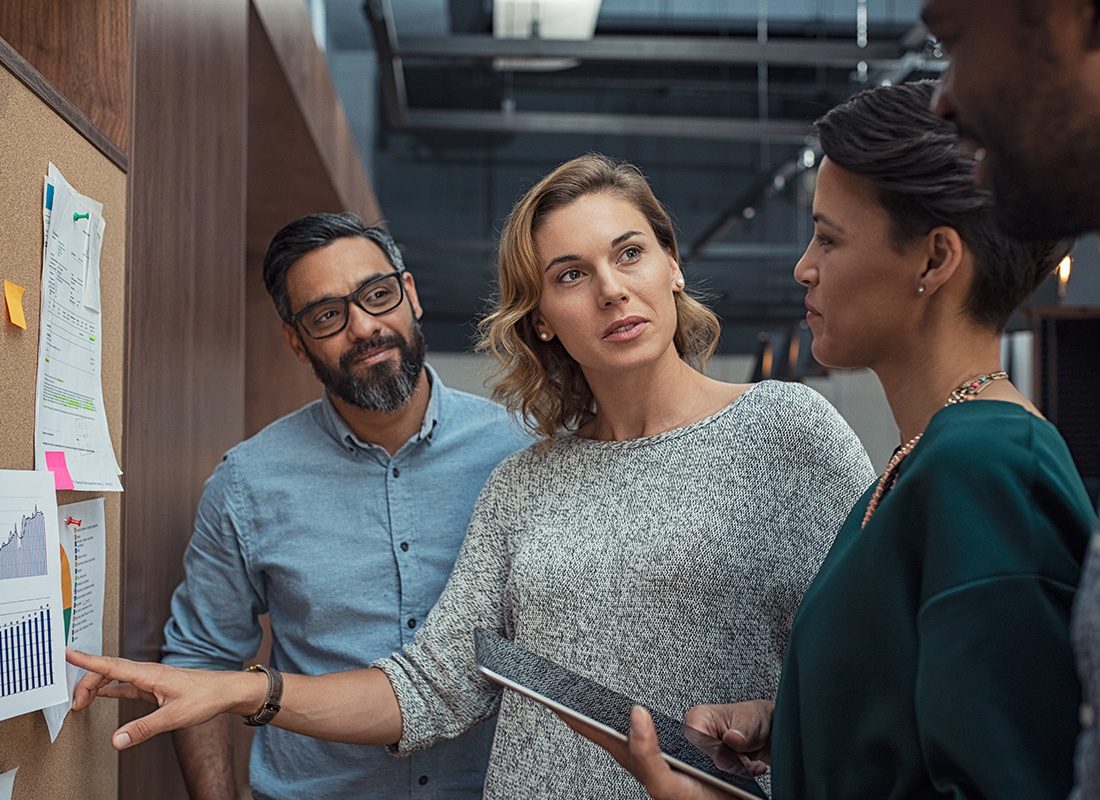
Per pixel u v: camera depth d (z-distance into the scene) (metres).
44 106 1.55
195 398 2.41
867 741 1.02
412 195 11.32
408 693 1.78
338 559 2.11
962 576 0.93
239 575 2.16
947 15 0.76
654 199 1.74
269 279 2.16
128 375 1.91
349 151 5.86
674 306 1.72
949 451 0.97
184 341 2.31
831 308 1.10
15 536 1.39
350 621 2.10
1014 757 0.88
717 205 11.51
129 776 1.96
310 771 2.06
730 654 1.62
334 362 2.09
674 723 1.30
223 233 2.71
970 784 0.91
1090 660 0.69
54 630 1.49
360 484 2.14
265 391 6.50
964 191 1.00
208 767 2.17
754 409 1.70
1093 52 0.71
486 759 2.07
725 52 6.29
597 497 1.72
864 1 7.98
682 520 1.65
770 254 9.98
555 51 6.30
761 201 8.57
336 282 2.08
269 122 4.35
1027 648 0.89
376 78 10.24
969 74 0.76
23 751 1.45
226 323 2.74
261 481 2.15
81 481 1.64
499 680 1.28
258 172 5.02
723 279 10.45
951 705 0.90
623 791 1.65
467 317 10.31
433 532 2.12
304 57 4.27
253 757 2.15
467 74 10.38
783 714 1.14
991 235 1.02
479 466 2.17
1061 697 0.89
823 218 1.10
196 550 2.18
